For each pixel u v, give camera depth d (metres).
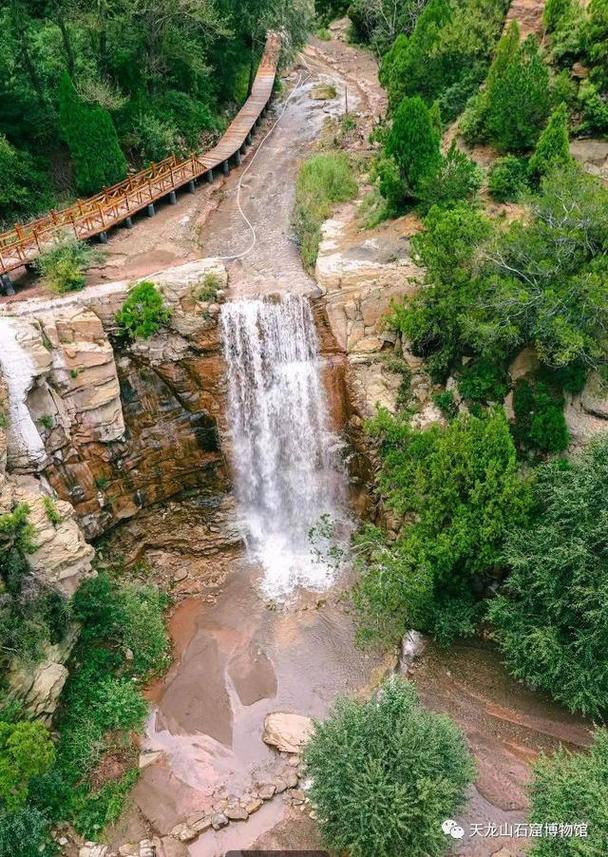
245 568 21.86
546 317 16.39
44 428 18.62
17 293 21.75
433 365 20.42
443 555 16.59
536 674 15.62
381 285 21.52
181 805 15.26
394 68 30.73
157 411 21.53
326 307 22.02
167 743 16.67
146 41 31.22
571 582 15.00
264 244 26.42
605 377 16.98
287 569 21.72
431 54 28.66
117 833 14.72
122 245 25.48
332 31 56.66
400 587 17.25
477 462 16.84
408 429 19.47
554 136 21.73
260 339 21.97
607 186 21.23
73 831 14.63
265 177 33.00
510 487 16.33
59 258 21.91
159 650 18.72
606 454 15.77
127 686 17.28
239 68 41.69
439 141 23.44
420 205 24.02
